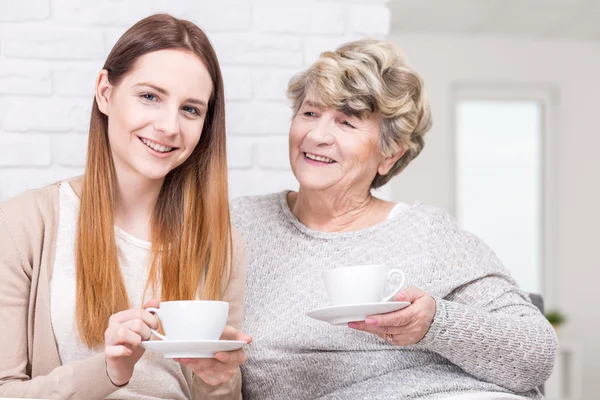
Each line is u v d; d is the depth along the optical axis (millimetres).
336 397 1470
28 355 1328
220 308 1104
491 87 5508
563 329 5359
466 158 5559
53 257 1342
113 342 1079
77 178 1444
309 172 1597
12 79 1917
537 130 5578
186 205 1423
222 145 1430
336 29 2047
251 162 1998
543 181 5523
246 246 1626
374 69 1586
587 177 5441
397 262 1558
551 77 5445
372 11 2066
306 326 1521
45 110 1927
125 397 1347
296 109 1684
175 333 1099
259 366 1533
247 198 1746
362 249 1579
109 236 1346
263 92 2008
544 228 5496
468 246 1605
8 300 1296
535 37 5430
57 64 1937
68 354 1331
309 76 1611
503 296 1541
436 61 5387
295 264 1588
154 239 1403
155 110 1290
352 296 1215
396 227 1612
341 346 1521
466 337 1378
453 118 5445
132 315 1099
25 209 1347
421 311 1315
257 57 2008
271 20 2018
